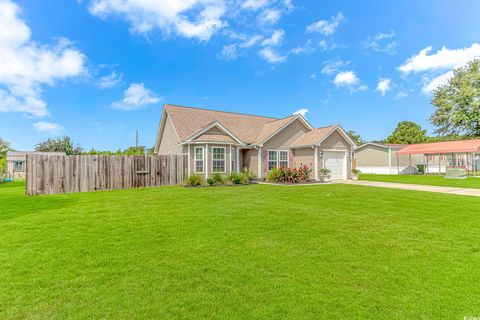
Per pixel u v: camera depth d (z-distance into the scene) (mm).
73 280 3611
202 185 15875
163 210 8258
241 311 2893
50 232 5871
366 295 3205
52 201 10352
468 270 3871
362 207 8570
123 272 3859
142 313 2869
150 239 5359
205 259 4320
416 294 3225
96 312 2887
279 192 12461
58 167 13477
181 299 3135
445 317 2773
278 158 20719
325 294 3232
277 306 2980
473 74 31406
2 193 13758
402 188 14148
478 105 30766
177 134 18984
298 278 3646
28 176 12727
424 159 32938
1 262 4215
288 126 21359
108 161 14906
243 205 9031
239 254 4531
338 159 21312
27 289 3377
